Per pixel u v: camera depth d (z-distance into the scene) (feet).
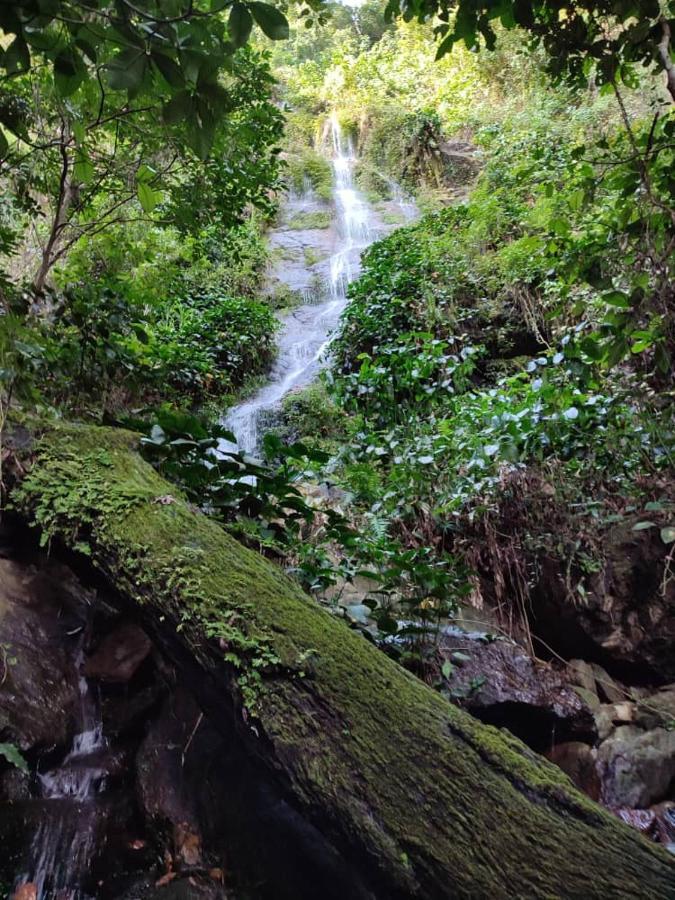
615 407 11.75
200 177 12.92
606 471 11.67
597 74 7.02
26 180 11.73
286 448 8.79
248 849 6.35
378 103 45.39
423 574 8.64
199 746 7.44
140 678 8.43
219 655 5.60
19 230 14.84
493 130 29.66
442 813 4.75
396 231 27.73
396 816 4.71
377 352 20.85
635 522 10.98
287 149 44.01
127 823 6.84
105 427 8.27
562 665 10.75
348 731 5.13
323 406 19.99
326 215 38.09
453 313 20.45
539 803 4.95
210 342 23.54
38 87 8.91
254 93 13.01
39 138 10.07
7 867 6.19
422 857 4.53
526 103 30.71
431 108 40.91
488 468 11.57
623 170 8.11
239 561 6.44
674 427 11.32
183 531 6.62
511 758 5.20
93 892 5.98
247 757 6.27
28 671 7.81
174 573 6.09
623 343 8.52
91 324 12.62
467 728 5.40
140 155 12.09
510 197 22.90
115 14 3.83
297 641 5.66
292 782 4.96
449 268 21.90
